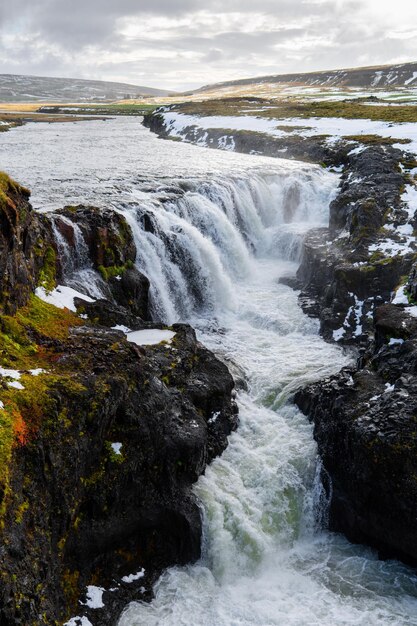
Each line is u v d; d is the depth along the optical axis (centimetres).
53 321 1659
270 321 2547
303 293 2795
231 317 2638
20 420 1159
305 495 1642
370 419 1502
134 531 1404
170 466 1478
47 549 1134
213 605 1323
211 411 1730
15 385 1248
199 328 2486
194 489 1526
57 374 1359
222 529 1466
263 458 1694
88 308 1855
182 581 1379
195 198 3002
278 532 1550
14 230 1558
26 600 1013
